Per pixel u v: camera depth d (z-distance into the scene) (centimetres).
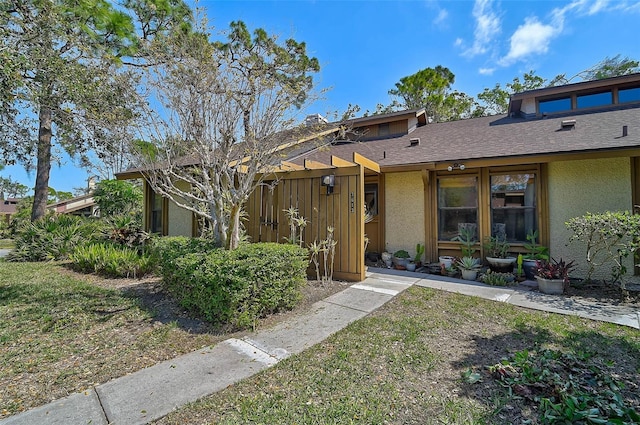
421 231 813
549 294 534
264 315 438
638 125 654
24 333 388
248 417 228
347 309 463
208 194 516
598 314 435
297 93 519
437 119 2322
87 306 485
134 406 243
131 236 957
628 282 587
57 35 608
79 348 346
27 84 560
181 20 826
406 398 248
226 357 323
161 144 541
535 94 983
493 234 733
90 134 746
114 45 862
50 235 1018
